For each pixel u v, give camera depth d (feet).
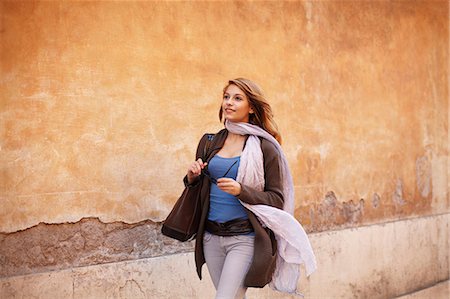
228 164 12.89
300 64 20.13
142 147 15.69
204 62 17.16
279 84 19.38
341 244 21.16
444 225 26.73
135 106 15.56
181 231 13.28
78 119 14.48
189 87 16.78
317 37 20.83
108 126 15.02
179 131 16.51
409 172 25.07
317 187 20.61
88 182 14.66
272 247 13.00
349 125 22.04
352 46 22.31
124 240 15.35
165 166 16.17
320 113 20.84
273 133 13.46
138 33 15.66
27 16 13.69
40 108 13.84
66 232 14.29
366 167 22.80
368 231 22.40
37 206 13.80
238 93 13.15
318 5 20.93
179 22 16.60
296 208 19.80
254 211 12.55
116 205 15.17
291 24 19.86
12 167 13.42
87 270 14.55
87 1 14.70
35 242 13.79
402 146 24.72
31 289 13.60
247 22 18.44
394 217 24.17
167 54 16.29
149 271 15.71
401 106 24.71
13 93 13.43
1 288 13.12
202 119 17.07
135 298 15.43
